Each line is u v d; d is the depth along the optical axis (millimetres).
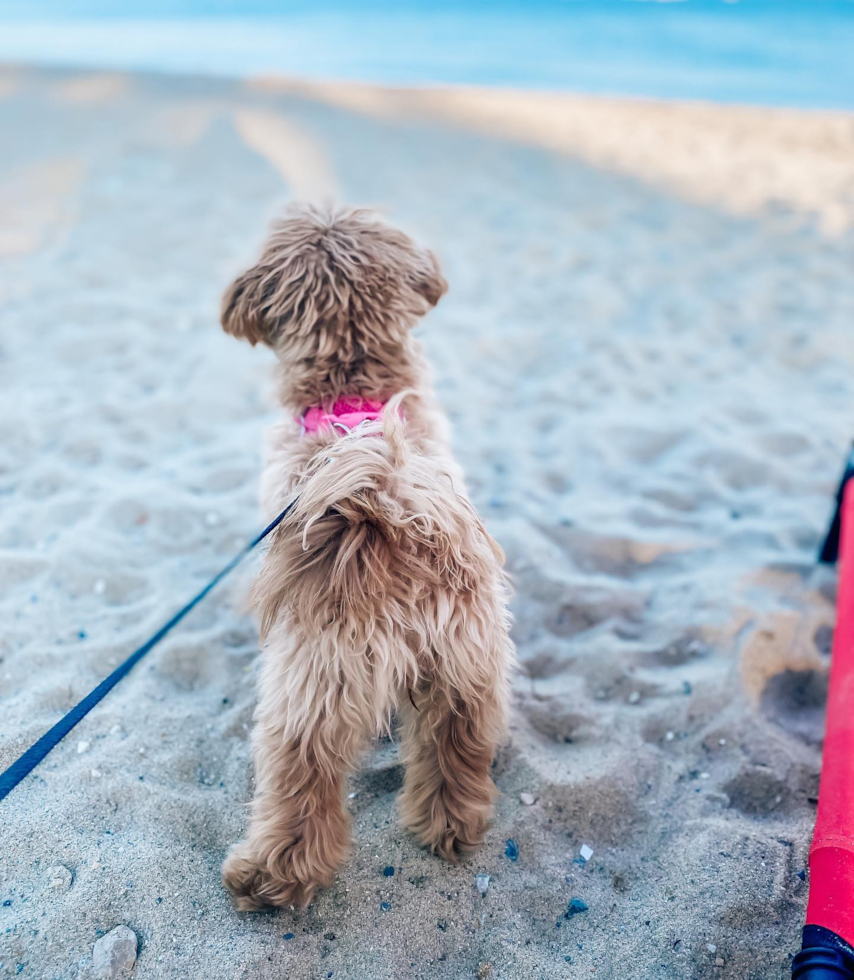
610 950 591
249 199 2162
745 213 2113
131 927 586
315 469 579
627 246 1910
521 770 706
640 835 675
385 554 550
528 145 2791
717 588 895
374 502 545
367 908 608
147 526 982
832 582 910
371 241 682
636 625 877
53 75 3986
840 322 1520
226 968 569
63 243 1854
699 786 710
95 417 1194
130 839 635
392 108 3344
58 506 994
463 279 1722
